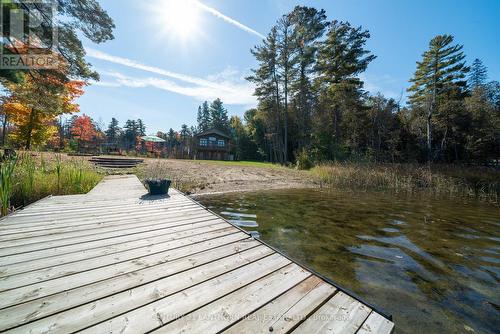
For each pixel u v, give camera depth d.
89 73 8.92
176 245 2.37
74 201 4.46
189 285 1.62
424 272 2.66
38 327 1.19
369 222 4.70
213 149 30.64
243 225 4.43
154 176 9.83
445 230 4.21
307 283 1.70
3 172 3.95
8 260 1.93
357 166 12.55
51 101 9.07
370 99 19.27
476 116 17.58
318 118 19.56
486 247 3.41
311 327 1.26
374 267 2.78
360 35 17.36
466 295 2.23
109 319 1.26
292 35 19.94
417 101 22.20
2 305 1.34
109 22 8.60
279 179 11.63
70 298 1.43
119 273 1.77
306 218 4.96
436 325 1.82
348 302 1.48
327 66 18.78
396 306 2.05
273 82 22.55
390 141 18.62
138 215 3.53
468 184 10.27
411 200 7.35
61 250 2.17
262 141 32.34
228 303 1.44
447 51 19.42
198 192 8.11
